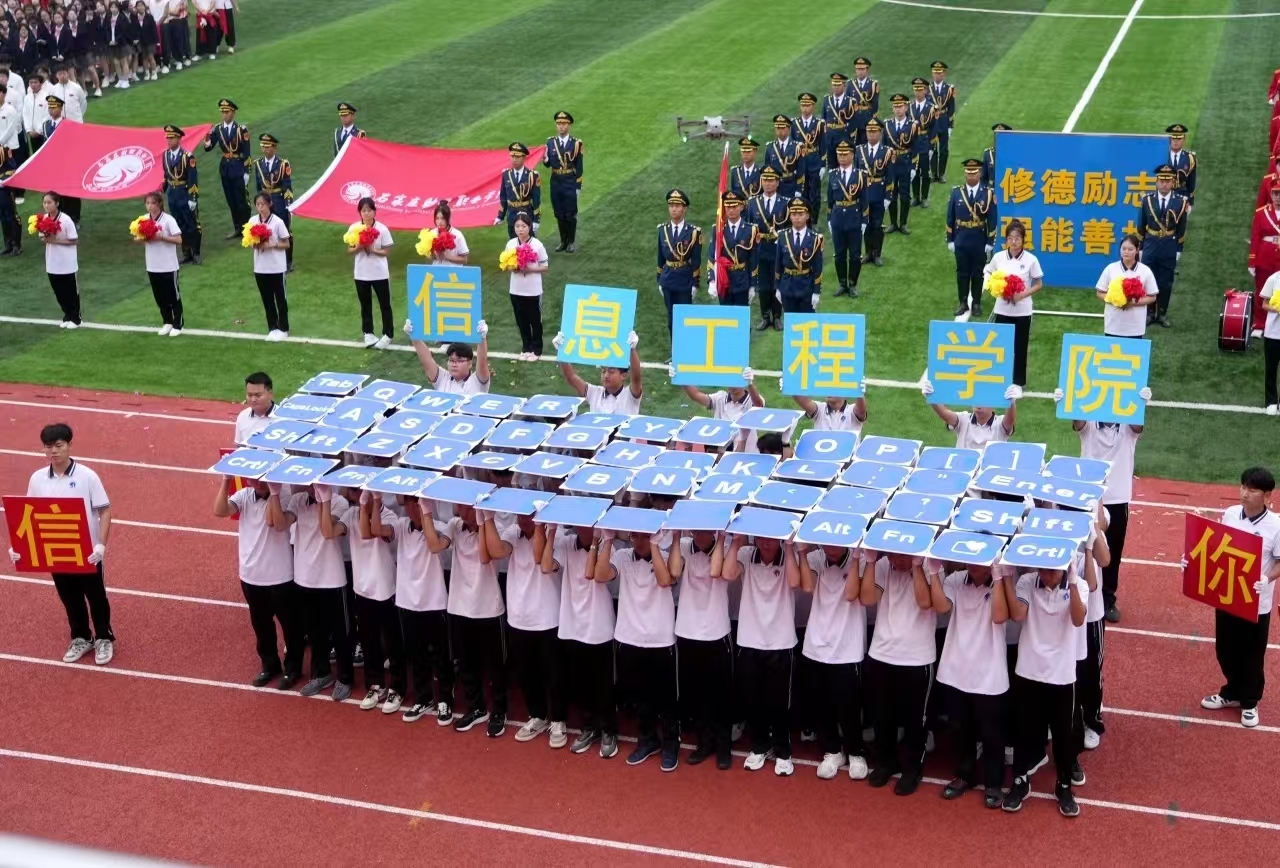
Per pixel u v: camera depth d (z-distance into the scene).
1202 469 16.69
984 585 10.73
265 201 21.09
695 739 12.31
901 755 11.77
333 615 12.75
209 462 17.91
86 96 32.34
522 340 20.83
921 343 20.44
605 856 10.69
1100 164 20.19
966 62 34.09
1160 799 11.16
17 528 12.84
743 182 22.58
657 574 11.26
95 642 13.72
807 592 11.50
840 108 27.05
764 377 19.69
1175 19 37.38
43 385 20.27
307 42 37.66
